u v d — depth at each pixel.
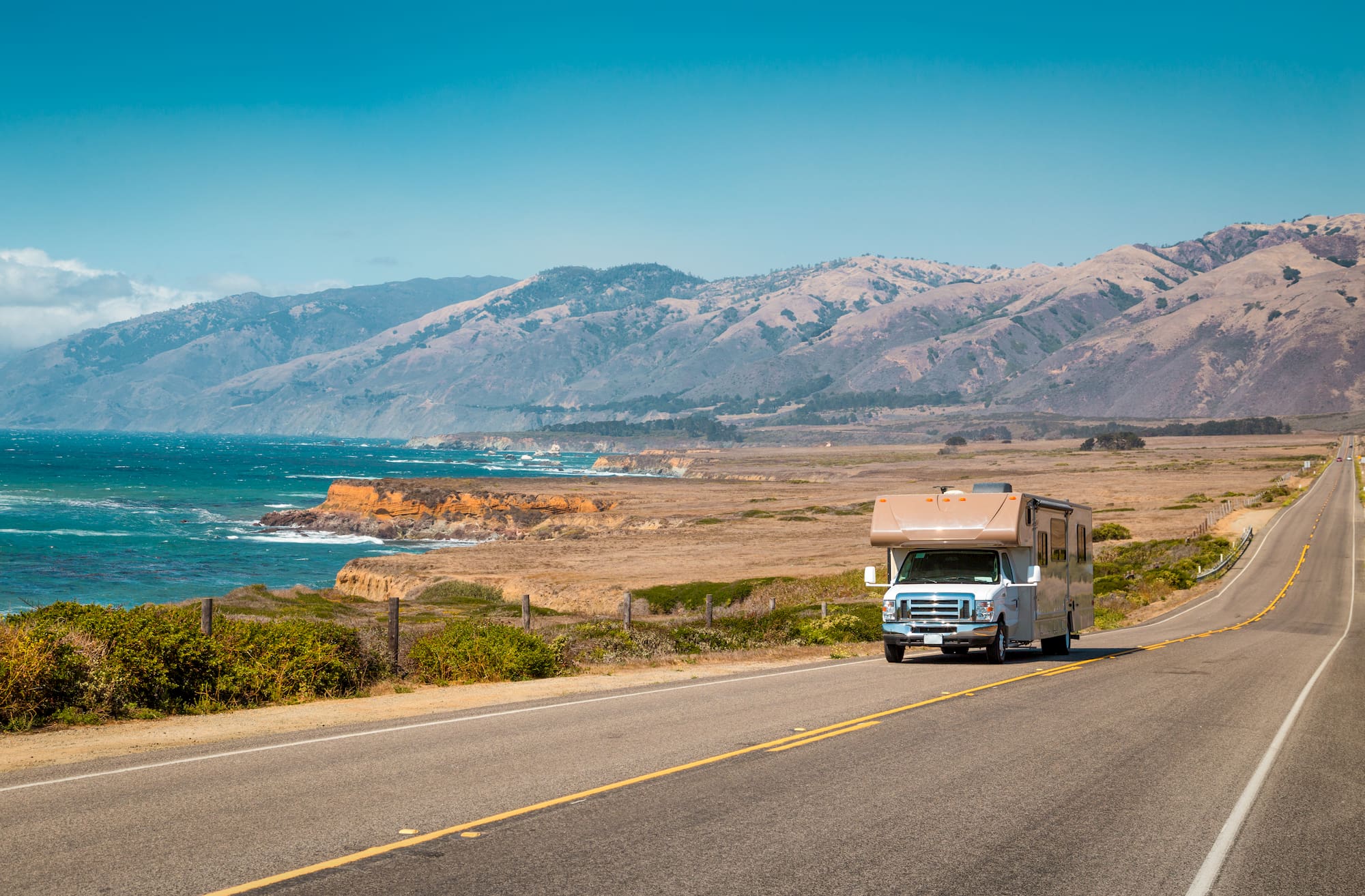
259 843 7.46
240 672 15.15
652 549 75.12
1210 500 111.56
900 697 15.63
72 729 12.43
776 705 14.76
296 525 116.81
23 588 64.19
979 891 6.71
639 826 8.04
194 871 6.83
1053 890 6.78
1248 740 12.66
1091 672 19.86
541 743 11.56
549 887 6.61
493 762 10.48
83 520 110.31
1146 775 10.39
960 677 18.64
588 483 158.00
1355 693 17.67
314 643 16.45
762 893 6.57
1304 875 7.25
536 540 90.81
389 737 11.95
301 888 6.52
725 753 11.00
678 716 13.67
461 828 7.93
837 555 69.19
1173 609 45.31
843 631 28.19
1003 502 21.45
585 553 72.94
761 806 8.74
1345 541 75.44
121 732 12.27
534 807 8.59
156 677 14.27
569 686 17.52
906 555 22.17
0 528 97.31
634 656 23.02
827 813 8.55
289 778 9.65
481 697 15.94
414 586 60.34
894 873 7.01
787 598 43.91
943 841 7.80
